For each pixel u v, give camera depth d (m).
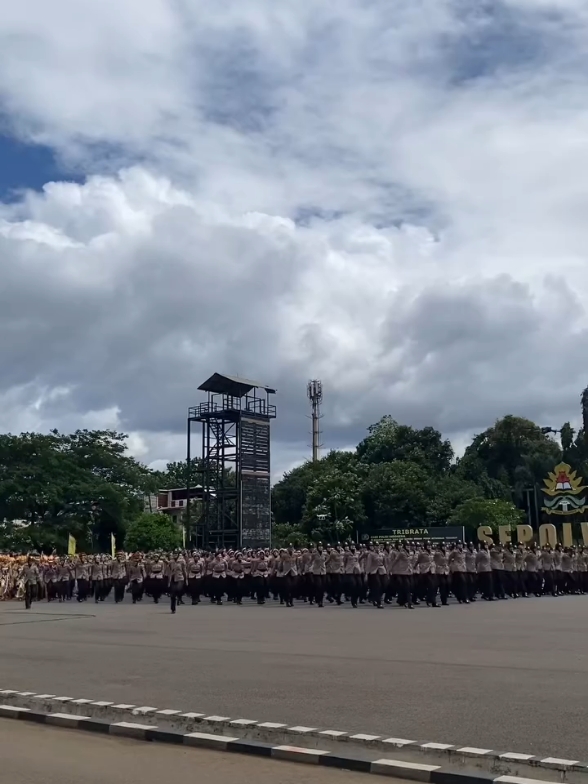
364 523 73.00
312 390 106.56
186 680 13.33
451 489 75.19
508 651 16.02
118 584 38.88
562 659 14.84
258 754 9.07
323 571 32.50
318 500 74.56
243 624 23.73
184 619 26.41
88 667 15.19
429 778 7.94
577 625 21.47
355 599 31.50
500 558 35.59
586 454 79.81
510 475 83.44
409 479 73.25
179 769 8.48
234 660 15.58
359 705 10.95
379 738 8.95
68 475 60.44
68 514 60.53
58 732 10.44
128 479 63.16
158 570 37.22
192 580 36.12
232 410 53.81
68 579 41.59
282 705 11.07
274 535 79.06
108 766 8.62
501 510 67.94
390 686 12.30
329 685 12.50
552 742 8.82
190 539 56.72
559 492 58.84
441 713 10.34
